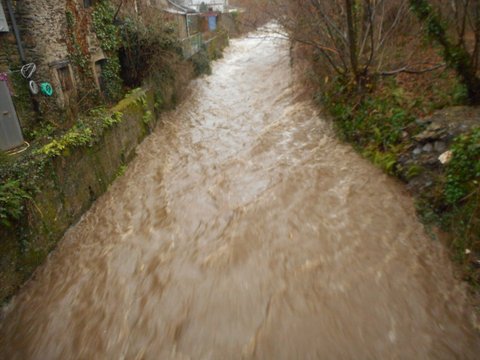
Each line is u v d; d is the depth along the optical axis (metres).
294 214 7.44
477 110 7.15
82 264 6.57
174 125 13.23
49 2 8.45
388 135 8.51
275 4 12.62
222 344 4.93
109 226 7.62
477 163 5.70
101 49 10.88
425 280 5.47
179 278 6.09
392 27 10.02
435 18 7.05
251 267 6.17
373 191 7.70
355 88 10.51
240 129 12.44
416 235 6.30
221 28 28.91
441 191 6.30
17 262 5.76
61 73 9.16
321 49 10.68
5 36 7.54
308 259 6.22
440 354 4.48
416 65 9.79
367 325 4.96
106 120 8.97
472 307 4.90
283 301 5.46
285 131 11.66
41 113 8.35
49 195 6.61
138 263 6.52
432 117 7.50
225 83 18.09
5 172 5.91
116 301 5.76
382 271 5.78
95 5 10.49
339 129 10.61
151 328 5.25
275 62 20.36
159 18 13.86
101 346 5.05
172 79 14.38
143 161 10.45
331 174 8.71
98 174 8.44
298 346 4.79
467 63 7.01
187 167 10.01
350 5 9.15
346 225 6.91
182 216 7.80
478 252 5.20
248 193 8.42
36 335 5.26
